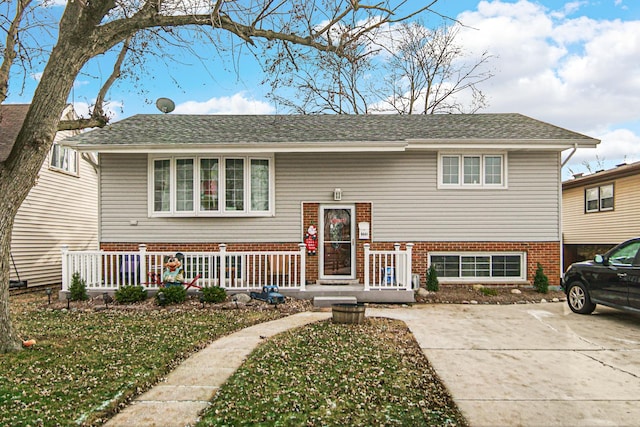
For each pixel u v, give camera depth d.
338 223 11.98
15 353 6.01
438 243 11.91
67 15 6.19
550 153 11.91
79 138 11.60
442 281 11.94
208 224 11.81
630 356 6.09
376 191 11.94
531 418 4.13
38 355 5.93
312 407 4.34
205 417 4.11
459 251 11.90
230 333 7.32
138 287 9.97
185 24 6.62
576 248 20.78
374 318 8.50
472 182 11.98
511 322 8.20
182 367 5.54
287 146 11.11
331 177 11.93
